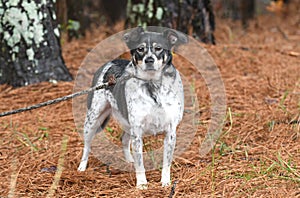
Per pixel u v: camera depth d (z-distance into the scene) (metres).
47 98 8.65
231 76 9.68
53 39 9.16
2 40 9.07
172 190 5.54
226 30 13.73
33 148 6.97
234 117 7.84
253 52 11.22
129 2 10.82
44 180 6.09
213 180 5.88
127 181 6.06
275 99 8.54
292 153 6.57
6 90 9.02
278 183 5.72
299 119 7.52
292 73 9.89
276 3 15.98
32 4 8.84
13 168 6.21
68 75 9.34
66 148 6.99
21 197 5.64
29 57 9.03
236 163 6.37
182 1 10.69
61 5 11.85
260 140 7.11
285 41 13.02
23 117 8.02
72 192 5.78
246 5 14.69
